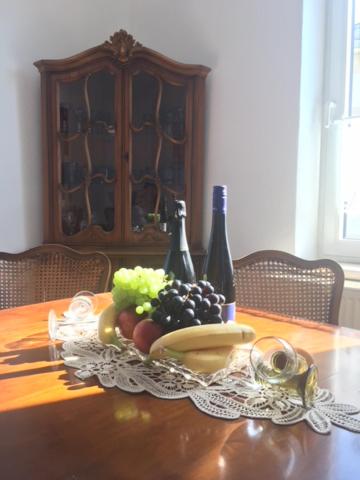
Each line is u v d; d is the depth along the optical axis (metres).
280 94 2.13
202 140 2.31
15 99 2.29
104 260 1.65
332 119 2.21
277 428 0.67
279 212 2.18
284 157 2.14
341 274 1.47
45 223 2.30
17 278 1.63
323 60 2.21
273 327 1.19
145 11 2.59
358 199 2.19
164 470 0.57
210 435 0.66
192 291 0.90
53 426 0.68
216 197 1.08
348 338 1.10
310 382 0.74
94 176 2.31
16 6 2.26
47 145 2.26
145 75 2.25
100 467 0.58
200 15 2.38
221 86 2.32
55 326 1.09
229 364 0.85
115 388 0.80
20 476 0.56
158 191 2.33
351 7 2.14
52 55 2.41
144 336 0.87
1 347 1.01
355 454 0.61
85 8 2.51
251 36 2.20
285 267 1.56
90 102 2.27
